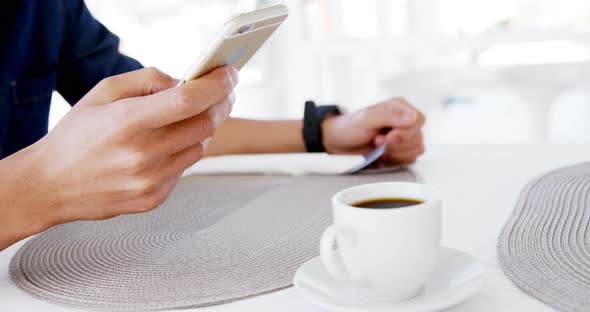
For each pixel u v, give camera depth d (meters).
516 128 2.65
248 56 0.54
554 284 0.43
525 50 2.40
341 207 0.43
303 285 0.45
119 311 0.46
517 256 0.49
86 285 0.52
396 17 2.59
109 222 0.72
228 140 1.01
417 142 0.91
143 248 0.61
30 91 1.02
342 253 0.44
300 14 2.71
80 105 0.56
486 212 0.64
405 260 0.41
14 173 0.57
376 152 0.89
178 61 2.81
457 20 2.49
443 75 2.48
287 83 2.81
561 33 2.35
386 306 0.41
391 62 2.66
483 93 2.62
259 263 0.53
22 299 0.50
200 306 0.46
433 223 0.41
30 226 0.58
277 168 0.92
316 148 1.00
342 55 2.71
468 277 0.44
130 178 0.54
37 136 1.05
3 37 0.99
